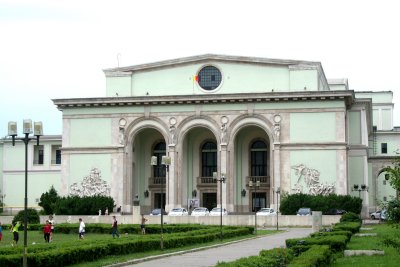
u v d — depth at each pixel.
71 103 89.19
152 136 93.44
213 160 91.88
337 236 35.25
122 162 87.56
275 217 70.94
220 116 86.31
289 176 83.44
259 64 87.50
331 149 82.81
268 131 84.88
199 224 63.81
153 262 30.77
